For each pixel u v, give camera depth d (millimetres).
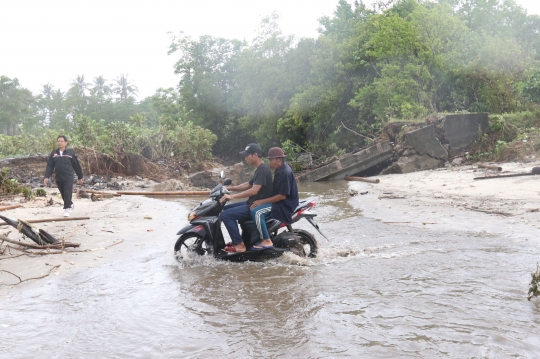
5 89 71438
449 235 7758
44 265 6230
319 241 7820
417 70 26312
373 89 28797
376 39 27953
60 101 79625
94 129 25547
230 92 48250
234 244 6656
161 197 15227
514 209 9375
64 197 10141
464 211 9688
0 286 5383
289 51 38688
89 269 6094
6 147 23953
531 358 3412
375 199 12586
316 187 18344
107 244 7523
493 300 4609
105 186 18141
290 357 3574
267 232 6551
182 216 10242
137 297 5035
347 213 10820
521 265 5773
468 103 26875
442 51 26844
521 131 20906
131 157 22828
